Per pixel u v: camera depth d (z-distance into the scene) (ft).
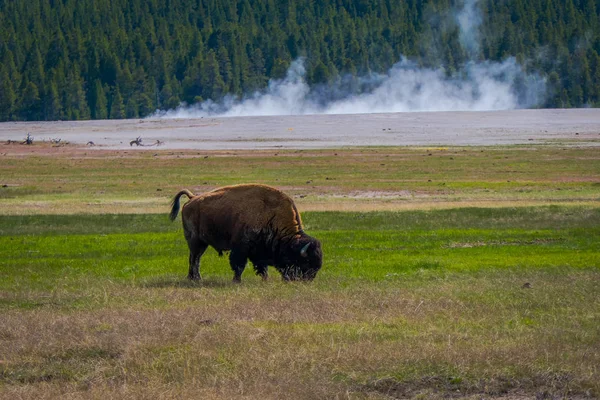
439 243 258.16
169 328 131.64
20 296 167.12
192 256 189.57
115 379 108.78
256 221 177.78
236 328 131.23
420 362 110.83
